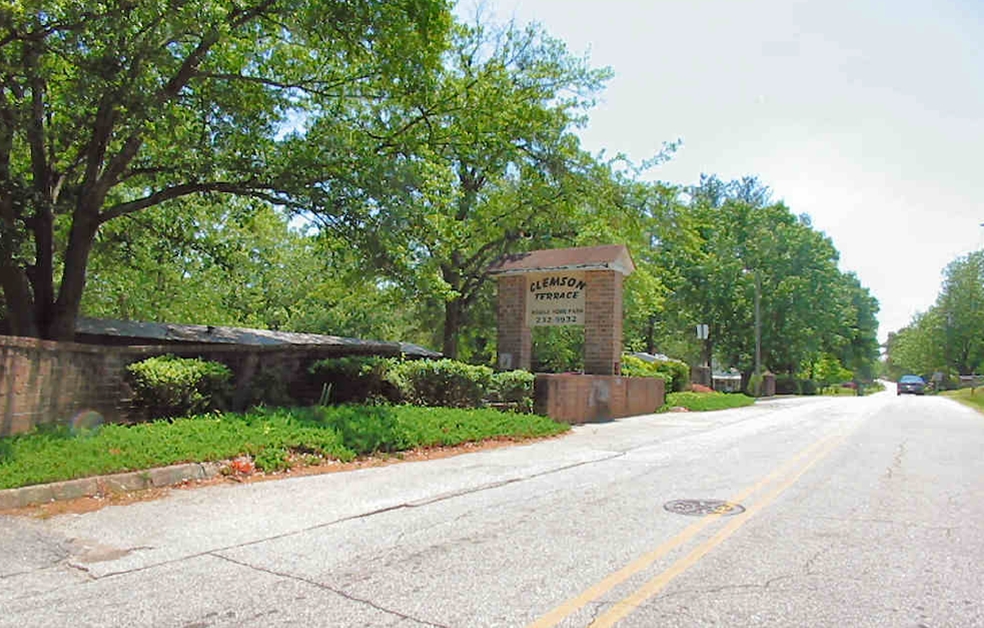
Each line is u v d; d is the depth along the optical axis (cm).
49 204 1218
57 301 1325
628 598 451
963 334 6462
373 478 893
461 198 2188
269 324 3597
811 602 446
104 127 1268
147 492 765
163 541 584
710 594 460
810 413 2362
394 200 1381
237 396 1265
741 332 4666
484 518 682
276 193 1447
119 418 1079
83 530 611
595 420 1839
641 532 627
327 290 2562
